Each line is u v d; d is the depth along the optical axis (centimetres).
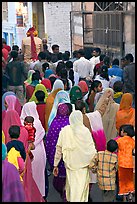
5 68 1416
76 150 820
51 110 1019
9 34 2716
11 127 804
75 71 1482
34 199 782
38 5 2611
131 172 849
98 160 820
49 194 964
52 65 1451
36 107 1020
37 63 1455
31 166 839
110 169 816
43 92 1054
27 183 768
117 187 872
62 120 890
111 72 1307
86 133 821
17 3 2622
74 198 813
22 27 2641
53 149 888
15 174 634
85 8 2220
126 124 905
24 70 1420
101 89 1090
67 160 823
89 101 1093
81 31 2100
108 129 979
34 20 2616
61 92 1016
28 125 871
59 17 2411
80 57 1528
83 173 823
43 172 899
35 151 886
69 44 2414
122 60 1369
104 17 1911
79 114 823
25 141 840
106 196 827
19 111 993
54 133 887
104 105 980
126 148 843
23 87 1422
